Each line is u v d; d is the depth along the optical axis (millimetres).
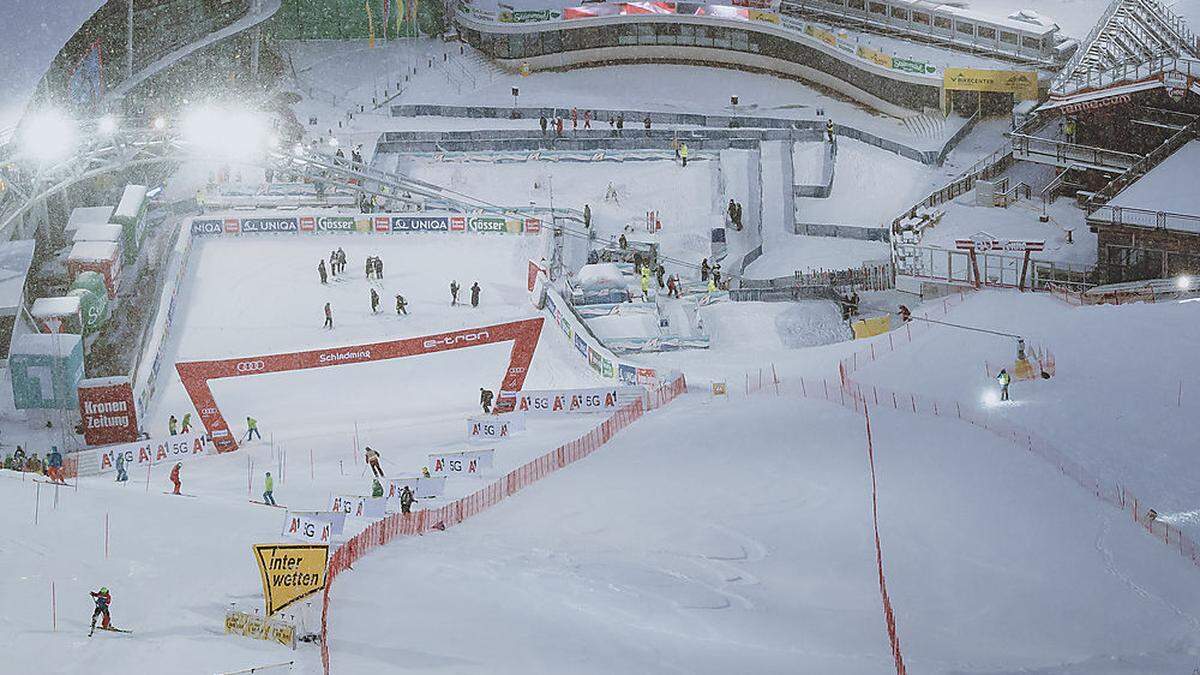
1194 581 40750
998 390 55125
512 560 40125
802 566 41188
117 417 57719
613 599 37031
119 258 70500
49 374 58750
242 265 72000
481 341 57625
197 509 43688
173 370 63281
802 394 56625
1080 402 53188
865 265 71312
